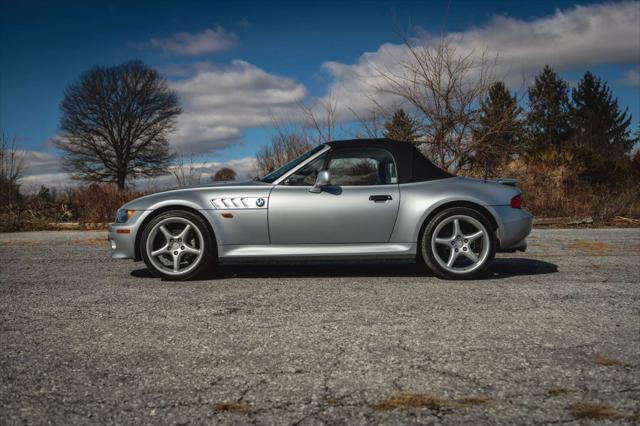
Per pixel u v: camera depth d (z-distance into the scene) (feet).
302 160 18.72
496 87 40.24
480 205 18.06
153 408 7.89
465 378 8.89
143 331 11.87
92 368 9.57
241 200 17.98
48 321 12.78
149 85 160.25
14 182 42.52
